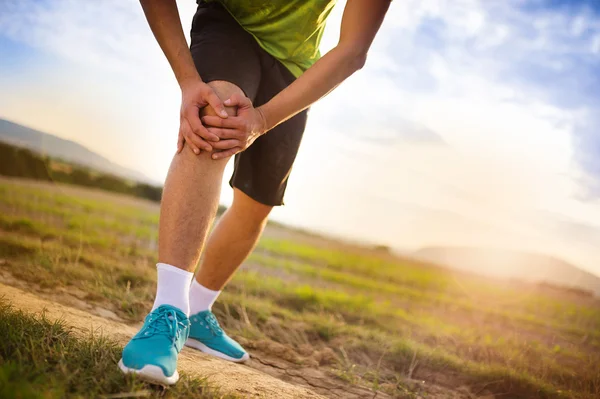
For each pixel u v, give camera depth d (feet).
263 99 5.75
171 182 4.40
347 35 4.80
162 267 4.36
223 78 4.78
